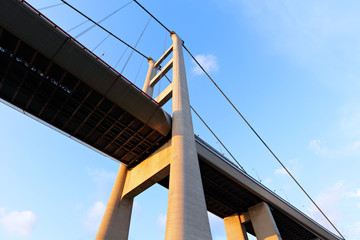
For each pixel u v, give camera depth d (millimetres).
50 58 18344
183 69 29781
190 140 21891
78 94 21453
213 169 29203
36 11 17484
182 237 14422
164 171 22594
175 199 16484
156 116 23188
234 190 33219
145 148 26188
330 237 44094
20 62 19312
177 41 36156
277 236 30125
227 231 37031
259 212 34000
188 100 26266
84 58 19375
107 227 22141
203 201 17734
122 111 22781
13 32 16953
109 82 20688
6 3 16469
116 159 27734
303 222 38625
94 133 25000
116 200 24828
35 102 21984
